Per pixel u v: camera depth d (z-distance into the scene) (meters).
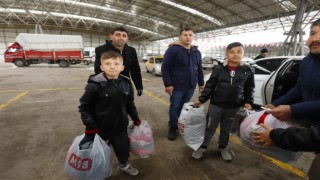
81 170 1.44
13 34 24.84
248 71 2.01
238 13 15.40
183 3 15.18
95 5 18.36
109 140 1.73
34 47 15.55
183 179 1.88
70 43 16.66
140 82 2.64
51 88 6.54
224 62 2.06
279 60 3.71
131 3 16.86
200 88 2.94
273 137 0.90
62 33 27.41
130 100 1.77
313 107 1.01
